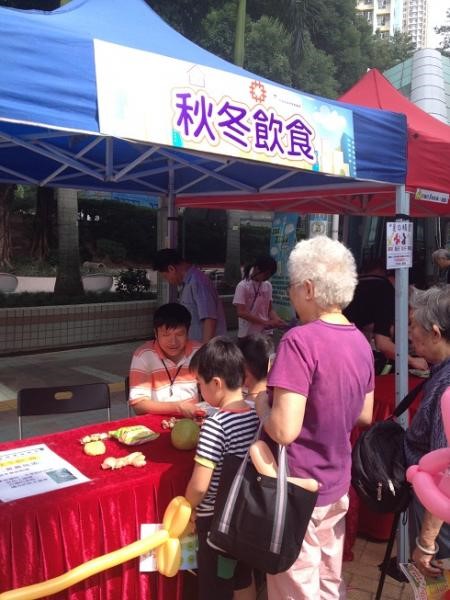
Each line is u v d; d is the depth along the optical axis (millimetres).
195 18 12062
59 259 10586
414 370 3627
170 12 11516
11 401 5992
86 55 1896
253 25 11820
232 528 1784
